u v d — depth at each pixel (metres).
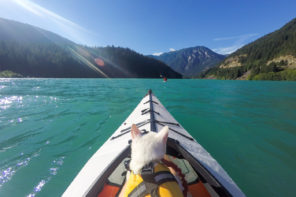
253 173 3.19
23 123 6.14
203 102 10.73
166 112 5.78
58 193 2.64
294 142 4.55
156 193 1.05
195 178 2.28
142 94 14.48
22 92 14.80
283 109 8.67
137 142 1.26
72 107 8.88
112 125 6.02
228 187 1.94
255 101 11.10
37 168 3.30
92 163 2.55
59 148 4.22
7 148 4.18
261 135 5.08
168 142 2.45
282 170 3.28
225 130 5.55
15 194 2.60
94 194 1.67
